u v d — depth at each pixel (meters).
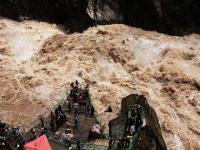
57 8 57.56
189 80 45.91
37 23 57.34
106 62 48.19
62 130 32.34
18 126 35.78
